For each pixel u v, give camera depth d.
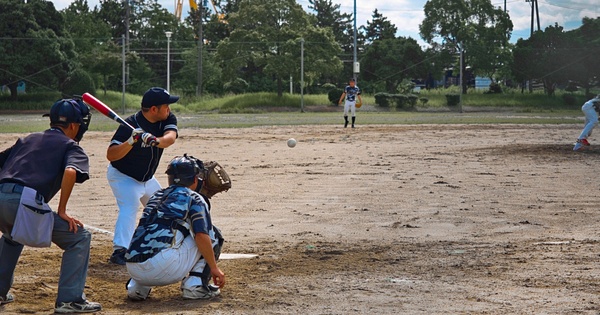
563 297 6.21
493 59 74.56
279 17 69.62
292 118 45.81
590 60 68.56
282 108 65.56
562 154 19.48
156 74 84.75
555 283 6.71
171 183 6.27
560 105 69.19
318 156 19.53
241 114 57.47
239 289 6.63
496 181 14.34
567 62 69.62
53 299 6.37
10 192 5.69
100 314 5.88
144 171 7.79
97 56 73.19
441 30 75.62
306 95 69.88
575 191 13.00
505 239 9.02
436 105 68.38
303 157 19.30
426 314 5.74
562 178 14.75
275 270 7.42
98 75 75.31
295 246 8.67
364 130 30.92
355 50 68.69
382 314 5.75
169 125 7.71
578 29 71.00
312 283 6.84
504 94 73.12
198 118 47.03
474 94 73.88
